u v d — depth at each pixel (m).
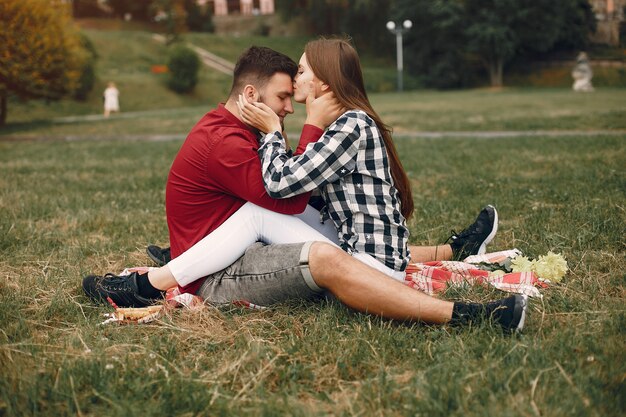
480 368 2.12
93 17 63.91
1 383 2.07
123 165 9.27
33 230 4.55
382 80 45.88
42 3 20.31
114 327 2.66
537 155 8.38
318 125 2.73
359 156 2.68
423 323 2.50
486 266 3.25
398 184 2.88
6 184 7.26
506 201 5.12
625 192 5.13
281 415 1.88
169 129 18.05
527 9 42.56
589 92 31.14
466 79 46.25
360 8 51.66
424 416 1.84
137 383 2.05
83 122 22.38
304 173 2.59
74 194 6.39
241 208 2.79
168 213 2.92
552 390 1.96
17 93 21.16
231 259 2.76
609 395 1.90
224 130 2.78
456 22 44.38
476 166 7.62
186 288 2.87
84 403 1.97
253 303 2.74
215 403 1.98
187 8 60.03
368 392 2.01
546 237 3.80
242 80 2.85
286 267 2.57
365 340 2.37
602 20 51.62
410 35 47.94
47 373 2.17
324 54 2.74
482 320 2.44
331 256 2.51
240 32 62.75
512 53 44.19
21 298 2.99
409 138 12.27
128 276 2.95
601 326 2.45
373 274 2.50
